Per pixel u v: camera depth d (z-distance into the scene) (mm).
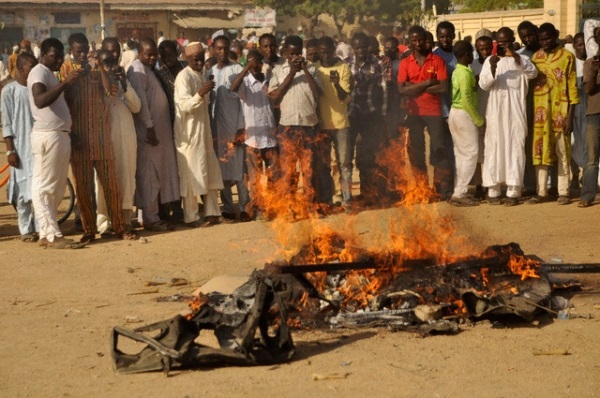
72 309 7598
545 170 12039
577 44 12555
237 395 5465
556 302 7266
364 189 12430
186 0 43375
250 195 11672
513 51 11836
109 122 10578
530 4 29328
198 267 9078
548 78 11859
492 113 11898
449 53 12453
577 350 6227
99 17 43844
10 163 10617
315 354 6238
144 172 11141
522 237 9945
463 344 6379
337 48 13625
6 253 10047
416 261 7266
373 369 5887
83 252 9992
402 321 6832
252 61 11477
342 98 11742
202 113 11297
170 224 11500
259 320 6180
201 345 6152
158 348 5938
